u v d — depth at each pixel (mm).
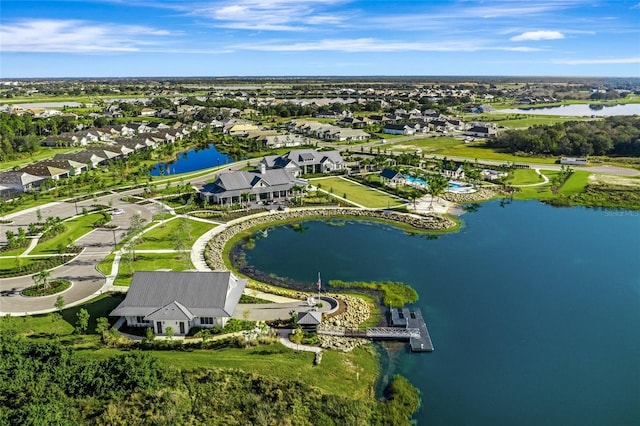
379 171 162250
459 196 133750
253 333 60906
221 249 93125
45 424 41312
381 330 64312
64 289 74188
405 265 87875
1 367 48656
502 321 68500
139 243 94500
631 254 93875
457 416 49531
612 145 192750
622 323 68250
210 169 165000
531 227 110000
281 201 125438
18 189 135000
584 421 49062
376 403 50781
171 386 49438
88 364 51281
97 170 165000
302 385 50844
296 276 82250
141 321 64562
